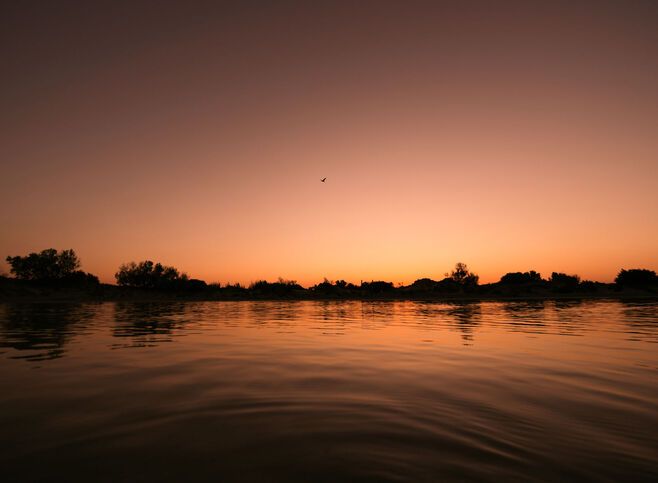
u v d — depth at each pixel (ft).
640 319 73.61
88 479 11.98
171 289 219.61
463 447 14.43
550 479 11.91
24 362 31.12
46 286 196.03
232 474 12.32
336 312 99.40
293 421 17.39
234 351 36.78
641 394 21.79
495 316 82.99
